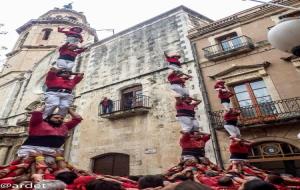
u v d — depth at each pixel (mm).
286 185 6312
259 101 12062
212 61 14195
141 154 13352
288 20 3605
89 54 21172
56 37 27594
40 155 4531
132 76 16766
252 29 13922
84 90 18562
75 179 3998
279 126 10688
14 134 17281
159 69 15695
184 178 5996
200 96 13297
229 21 14781
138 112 14562
